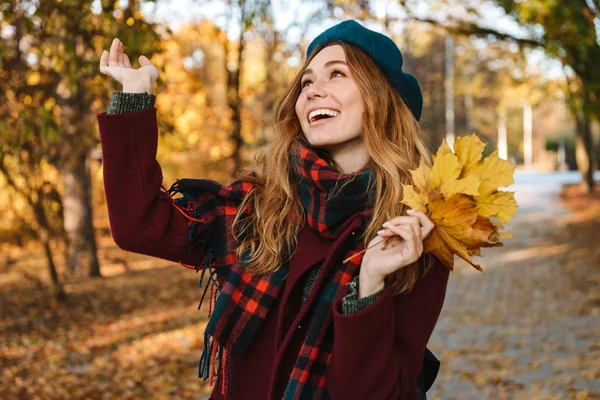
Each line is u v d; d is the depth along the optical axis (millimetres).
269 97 9477
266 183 1583
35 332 6980
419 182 1337
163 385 5145
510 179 1289
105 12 4000
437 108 30844
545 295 8555
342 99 1531
